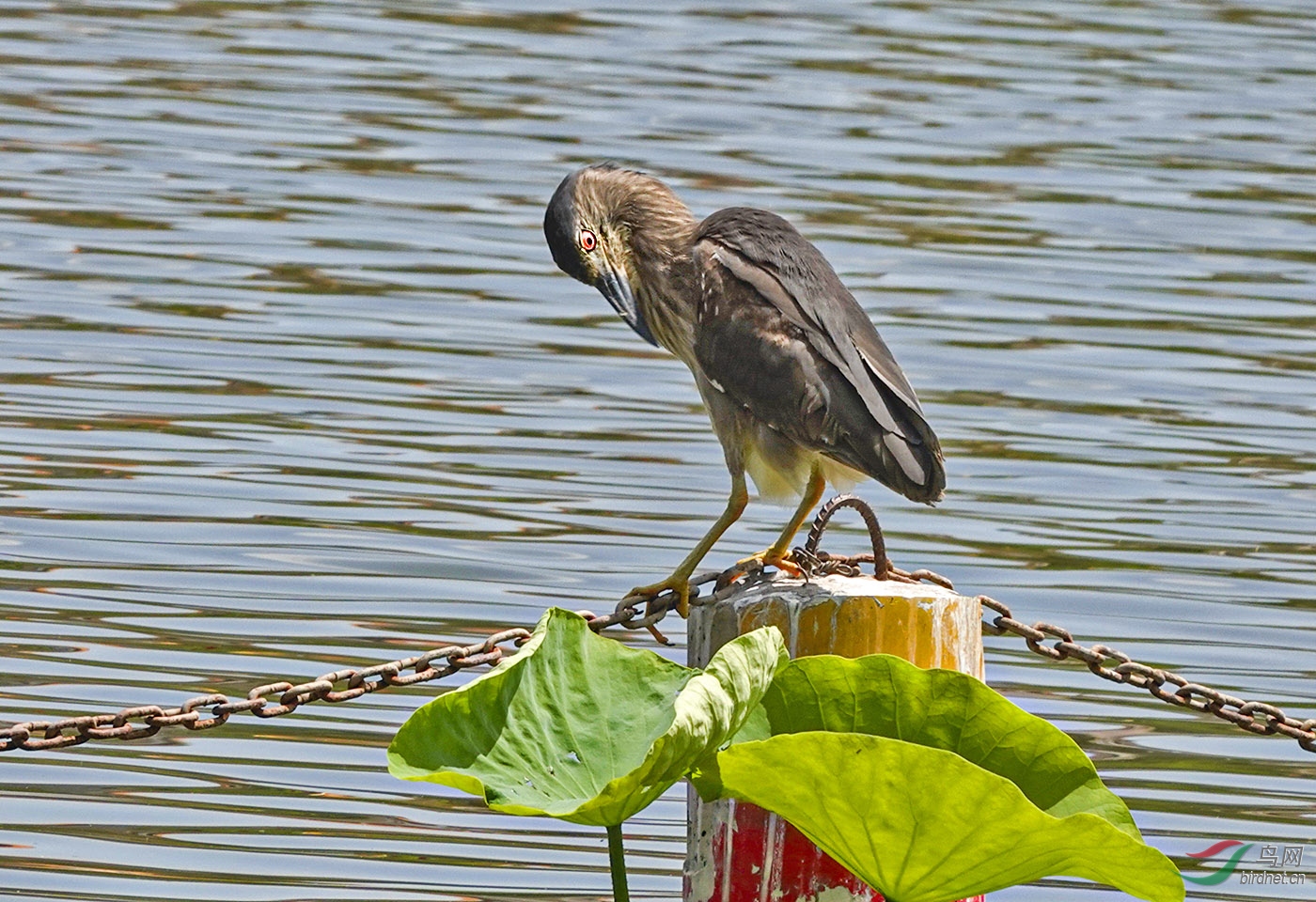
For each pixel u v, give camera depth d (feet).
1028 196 63.72
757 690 19.89
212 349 47.96
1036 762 20.49
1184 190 65.31
